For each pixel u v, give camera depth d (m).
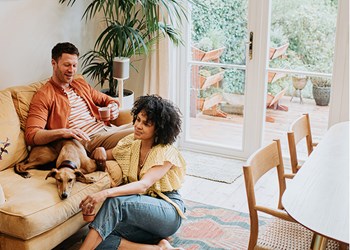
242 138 4.55
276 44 4.24
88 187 2.93
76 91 3.64
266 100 4.41
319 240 2.12
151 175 2.80
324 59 4.10
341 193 2.17
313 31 4.08
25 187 2.85
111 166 3.18
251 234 2.36
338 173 2.38
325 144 2.79
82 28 4.44
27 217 2.54
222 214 3.53
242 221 3.43
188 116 4.77
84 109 3.63
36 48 3.99
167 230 2.88
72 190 2.85
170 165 2.86
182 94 4.70
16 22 3.78
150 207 2.75
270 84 4.35
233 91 4.52
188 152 4.75
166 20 4.40
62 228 2.79
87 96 3.70
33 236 2.59
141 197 2.76
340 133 3.00
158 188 2.88
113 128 3.72
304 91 4.24
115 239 2.80
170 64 4.53
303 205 2.06
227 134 4.65
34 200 2.68
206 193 3.88
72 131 3.18
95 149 3.17
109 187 3.09
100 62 4.70
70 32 4.31
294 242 2.35
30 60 3.96
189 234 3.24
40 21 3.98
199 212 3.55
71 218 2.86
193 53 4.59
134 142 3.01
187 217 3.47
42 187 2.86
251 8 4.23
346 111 4.06
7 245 2.65
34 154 3.17
